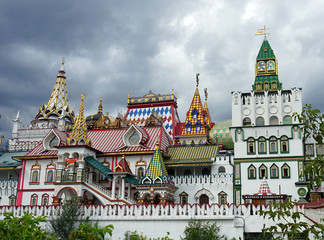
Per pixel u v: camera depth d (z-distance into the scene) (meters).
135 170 55.50
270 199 43.69
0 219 42.53
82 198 50.50
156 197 50.59
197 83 73.19
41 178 58.69
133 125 57.34
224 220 37.03
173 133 68.62
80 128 55.03
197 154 56.72
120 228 39.25
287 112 53.97
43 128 79.25
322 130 11.85
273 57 60.03
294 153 51.81
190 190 53.34
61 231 36.47
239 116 55.09
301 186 50.25
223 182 52.66
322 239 18.20
